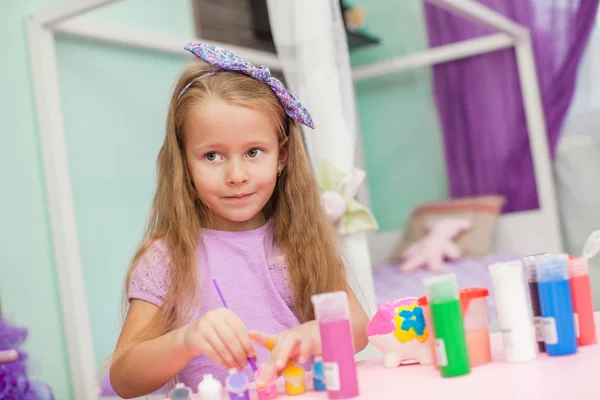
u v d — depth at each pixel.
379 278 3.02
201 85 1.07
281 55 1.71
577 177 3.24
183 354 0.93
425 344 0.87
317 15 1.63
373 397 0.72
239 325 0.86
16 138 2.29
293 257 1.17
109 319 2.45
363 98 3.88
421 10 3.71
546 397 0.63
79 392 2.21
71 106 2.42
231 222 1.16
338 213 1.53
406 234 3.47
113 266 2.50
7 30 2.29
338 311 0.75
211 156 1.06
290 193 1.19
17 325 1.93
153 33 2.63
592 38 3.21
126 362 1.02
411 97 3.76
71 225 2.24
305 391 0.82
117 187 2.55
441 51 3.39
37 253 2.26
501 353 0.85
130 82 2.65
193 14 3.03
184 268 1.10
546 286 0.79
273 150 1.09
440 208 3.44
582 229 3.24
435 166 3.70
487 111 3.42
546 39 3.23
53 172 2.22
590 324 0.83
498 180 3.41
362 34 3.54
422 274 2.98
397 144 3.80
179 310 1.10
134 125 2.65
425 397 0.69
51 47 2.26
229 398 0.80
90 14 2.54
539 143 3.24
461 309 0.78
